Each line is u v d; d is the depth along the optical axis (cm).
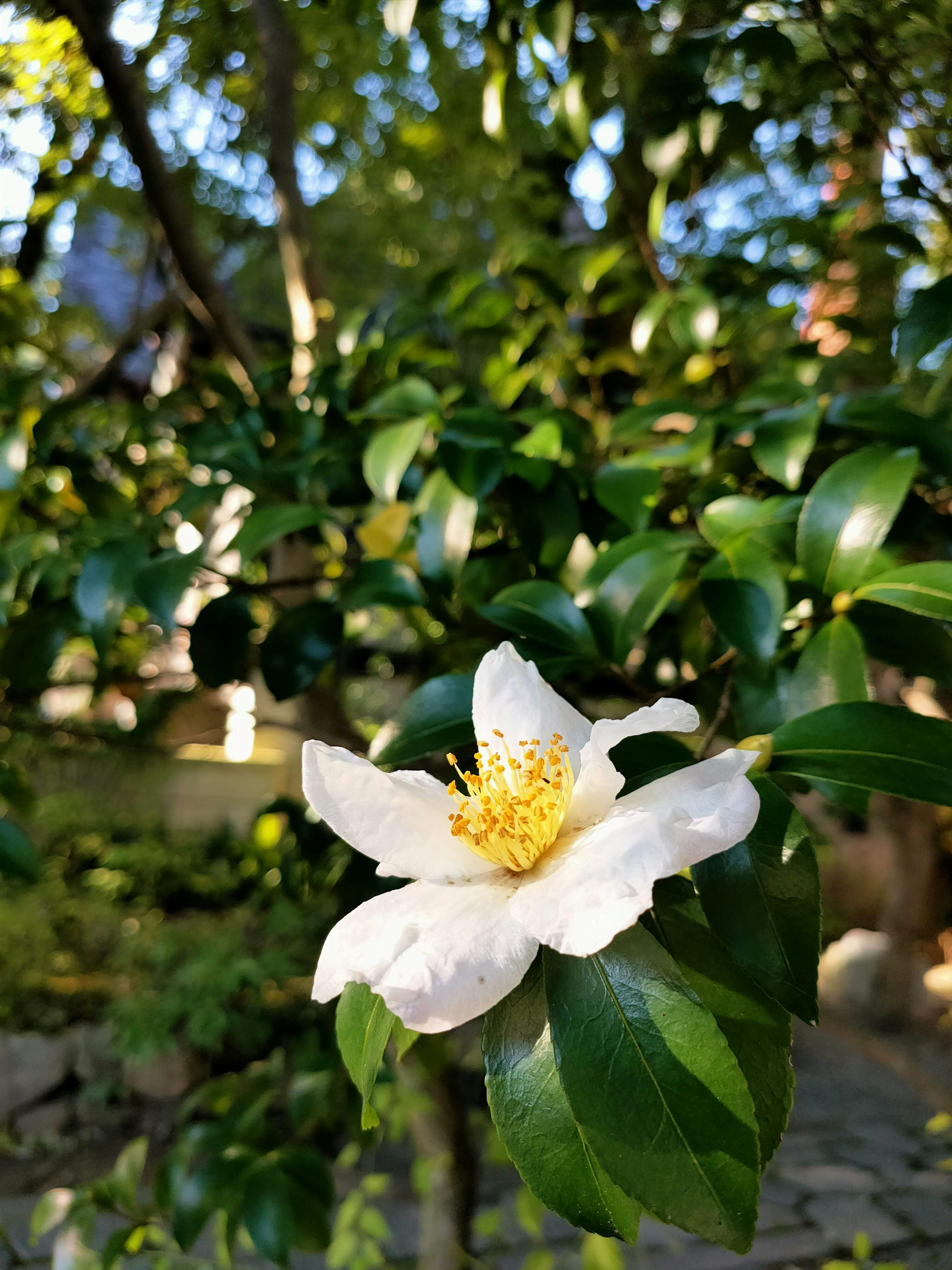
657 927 19
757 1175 15
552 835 19
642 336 45
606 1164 15
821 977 97
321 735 48
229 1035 128
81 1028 127
